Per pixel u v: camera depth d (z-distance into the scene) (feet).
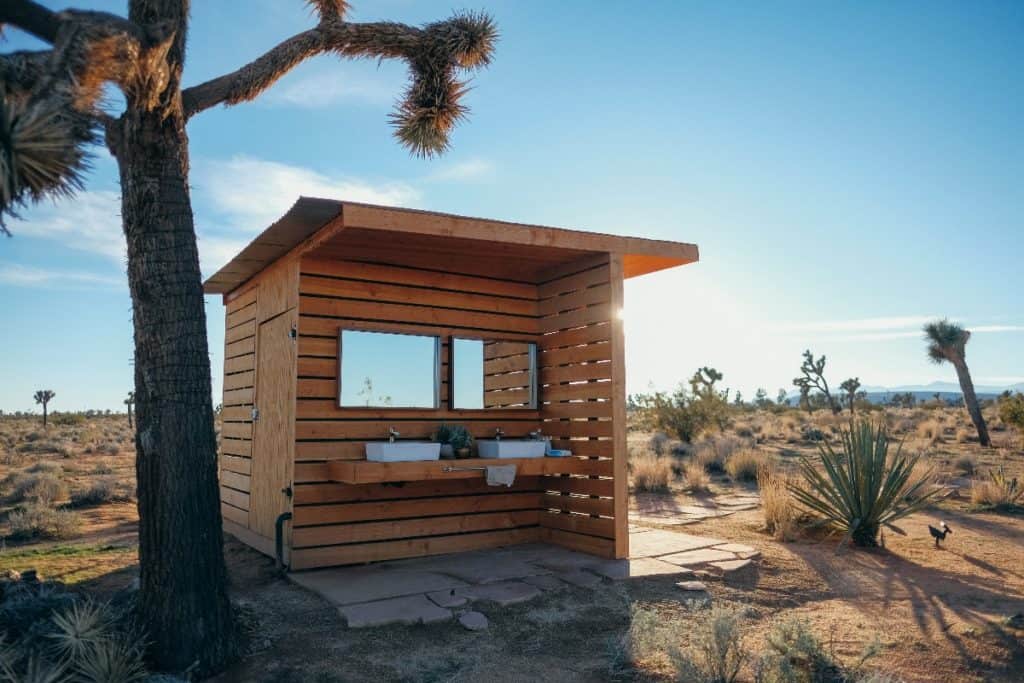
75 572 24.08
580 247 27.20
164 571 15.78
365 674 16.12
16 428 137.49
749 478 53.83
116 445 95.71
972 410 81.92
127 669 14.60
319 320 26.81
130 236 16.31
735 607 21.27
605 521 27.55
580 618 20.16
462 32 23.77
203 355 16.66
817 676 16.20
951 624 19.65
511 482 26.78
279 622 19.45
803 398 136.26
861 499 29.58
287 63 19.57
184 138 16.89
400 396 28.25
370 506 26.99
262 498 28.81
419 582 23.25
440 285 29.96
